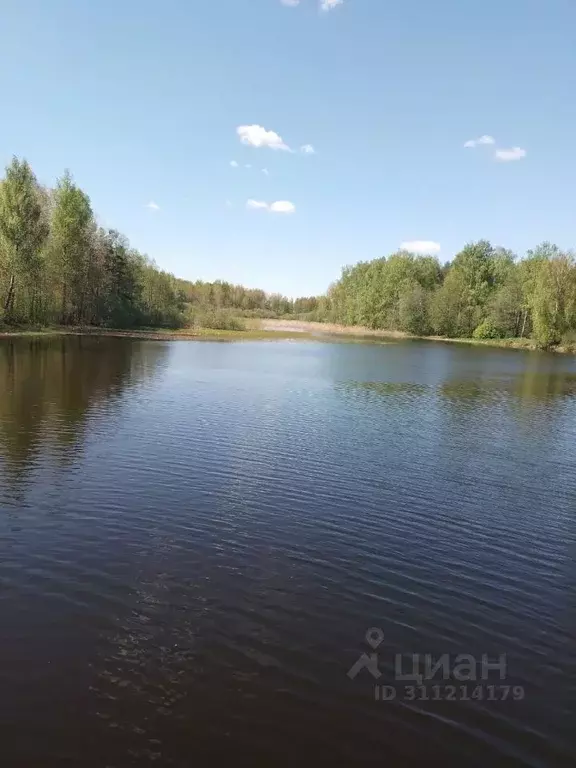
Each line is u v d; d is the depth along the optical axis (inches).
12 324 2527.1
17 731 246.8
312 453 760.3
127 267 3595.0
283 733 256.5
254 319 6491.1
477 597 405.1
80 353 1881.2
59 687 277.0
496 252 4909.0
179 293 5078.7
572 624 375.6
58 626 330.0
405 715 275.0
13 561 409.4
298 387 1350.9
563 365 2341.3
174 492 577.6
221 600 372.5
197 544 458.9
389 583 416.2
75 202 2810.0
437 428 962.7
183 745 244.5
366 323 5536.4
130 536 465.7
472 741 260.7
